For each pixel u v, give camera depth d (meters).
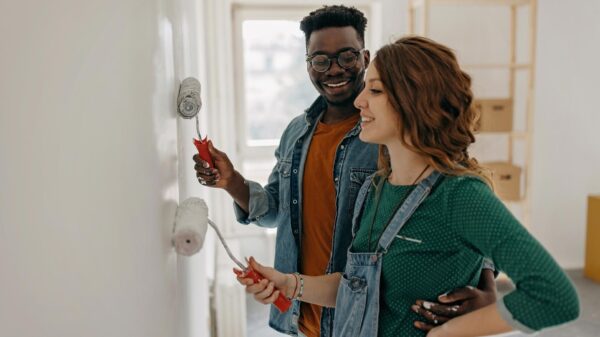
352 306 1.08
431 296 0.98
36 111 0.64
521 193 3.79
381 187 1.11
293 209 1.47
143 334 0.73
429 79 0.95
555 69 3.71
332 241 1.37
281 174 1.52
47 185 0.66
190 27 1.86
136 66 0.69
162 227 0.78
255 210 1.49
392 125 1.00
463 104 0.98
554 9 3.63
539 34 3.65
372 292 1.04
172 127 0.96
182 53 1.32
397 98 0.96
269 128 3.80
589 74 3.74
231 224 3.59
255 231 3.63
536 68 3.70
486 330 0.86
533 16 3.36
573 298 0.79
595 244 3.71
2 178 0.64
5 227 0.65
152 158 0.73
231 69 3.46
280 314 1.58
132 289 0.72
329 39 1.35
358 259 1.08
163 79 0.83
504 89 3.69
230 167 1.32
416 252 0.97
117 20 0.67
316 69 1.38
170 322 0.85
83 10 0.65
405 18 3.55
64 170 0.66
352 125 1.42
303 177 1.46
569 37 3.68
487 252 0.87
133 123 0.70
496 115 3.40
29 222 0.66
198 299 1.80
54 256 0.67
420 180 1.01
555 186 3.86
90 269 0.69
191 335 1.37
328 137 1.44
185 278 1.18
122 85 0.68
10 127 0.64
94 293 0.69
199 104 1.00
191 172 1.75
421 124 0.95
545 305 0.79
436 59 0.96
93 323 0.70
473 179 0.93
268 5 3.54
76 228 0.68
